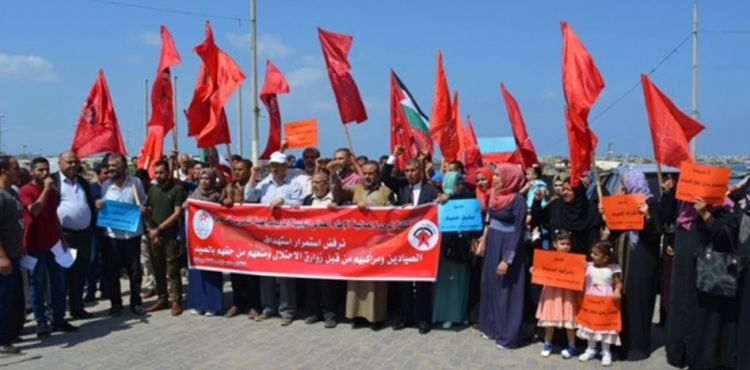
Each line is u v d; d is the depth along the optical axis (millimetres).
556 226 7016
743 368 5828
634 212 6371
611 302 6402
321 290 7930
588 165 6992
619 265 6758
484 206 8555
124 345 7164
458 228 7414
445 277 7848
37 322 7504
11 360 6625
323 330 7777
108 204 8555
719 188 5855
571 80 6984
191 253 8555
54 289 7711
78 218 8266
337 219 7816
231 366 6379
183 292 10375
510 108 10766
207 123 9328
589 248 6863
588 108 6887
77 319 8422
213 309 8531
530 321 7617
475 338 7426
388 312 8742
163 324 8125
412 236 7582
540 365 6434
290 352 6848
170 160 9805
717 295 5902
